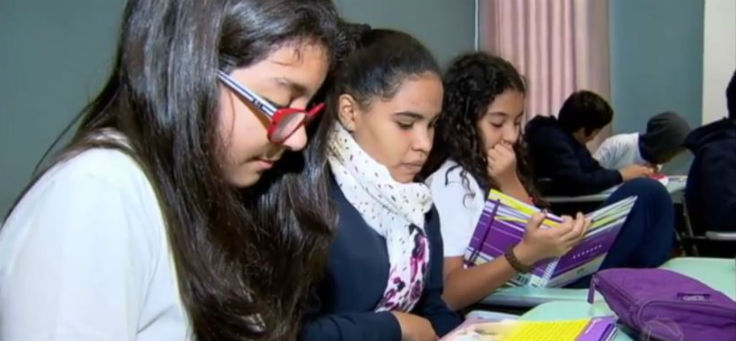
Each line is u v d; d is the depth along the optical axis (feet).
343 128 3.98
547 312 3.57
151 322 2.29
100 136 2.23
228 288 2.45
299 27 2.36
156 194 2.24
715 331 2.81
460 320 4.34
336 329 3.40
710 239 7.62
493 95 5.26
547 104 14.52
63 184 2.06
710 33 13.23
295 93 2.42
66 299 1.94
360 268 3.79
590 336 3.01
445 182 5.01
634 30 14.55
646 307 2.89
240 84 2.33
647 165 12.40
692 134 8.53
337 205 3.52
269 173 3.02
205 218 2.36
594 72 14.38
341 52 3.15
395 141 3.94
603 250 4.72
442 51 13.78
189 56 2.25
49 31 6.01
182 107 2.26
